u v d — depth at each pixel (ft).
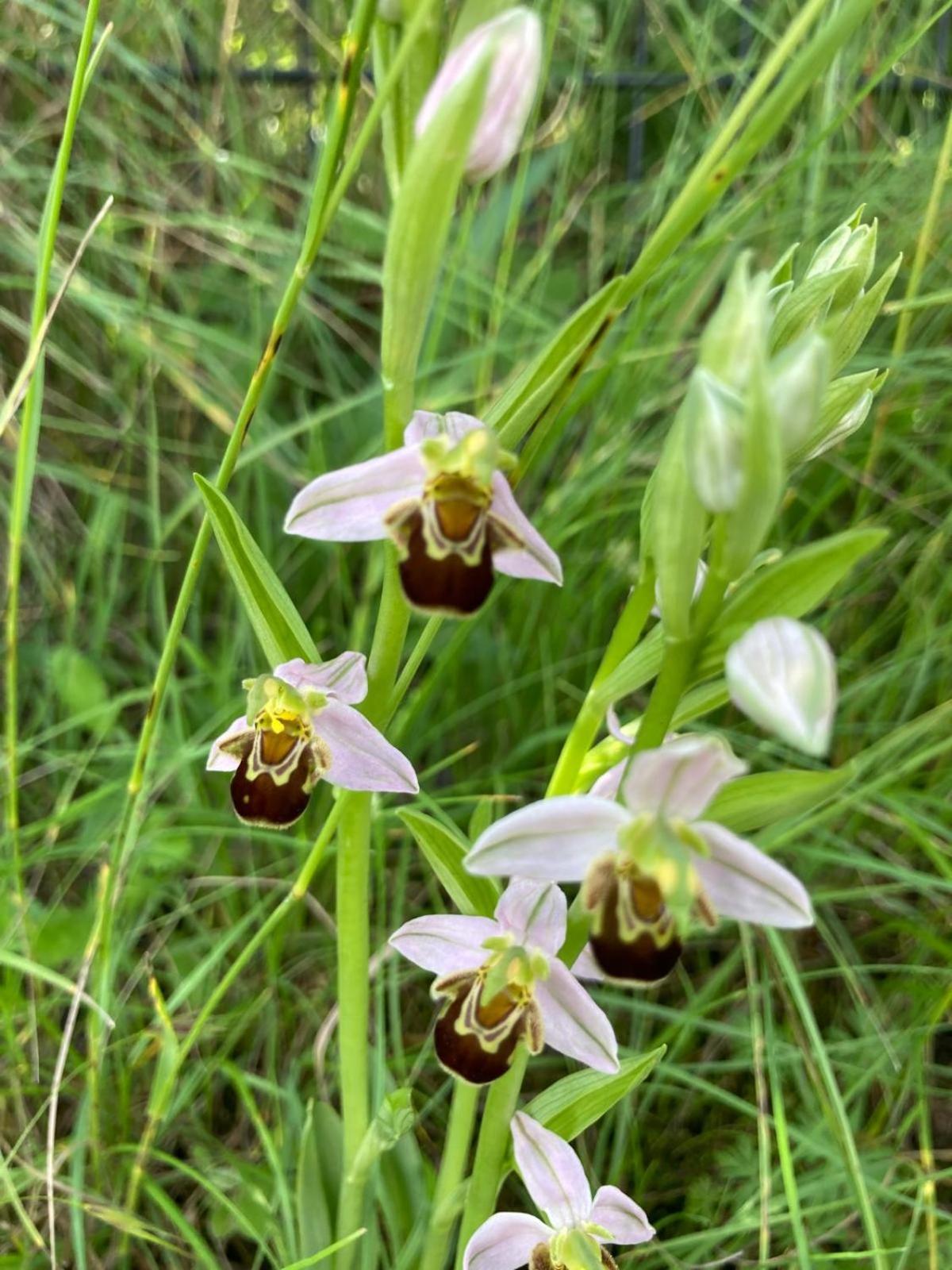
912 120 0.86
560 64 0.86
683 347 0.66
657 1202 0.57
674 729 0.36
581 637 0.73
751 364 0.27
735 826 0.32
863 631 0.74
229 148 0.83
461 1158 0.44
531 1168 0.40
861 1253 0.46
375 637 0.38
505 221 0.79
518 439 0.35
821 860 0.64
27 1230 0.52
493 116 0.30
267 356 0.38
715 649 0.31
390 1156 0.52
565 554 0.73
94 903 0.61
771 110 0.30
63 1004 0.60
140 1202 0.55
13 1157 0.53
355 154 0.33
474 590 0.34
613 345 0.71
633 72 0.87
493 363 0.74
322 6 0.84
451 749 0.72
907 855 0.66
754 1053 0.59
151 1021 0.61
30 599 0.74
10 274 0.78
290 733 0.39
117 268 0.79
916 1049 0.55
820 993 0.64
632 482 0.70
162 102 0.79
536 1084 0.61
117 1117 0.57
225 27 0.78
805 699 0.27
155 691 0.46
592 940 0.32
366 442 0.76
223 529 0.37
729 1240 0.54
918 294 0.71
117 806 0.63
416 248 0.31
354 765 0.40
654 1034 0.62
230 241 0.78
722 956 0.65
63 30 0.79
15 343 0.78
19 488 0.47
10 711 0.51
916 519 0.74
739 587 0.32
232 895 0.63
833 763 0.69
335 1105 0.60
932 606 0.66
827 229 0.72
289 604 0.38
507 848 0.32
